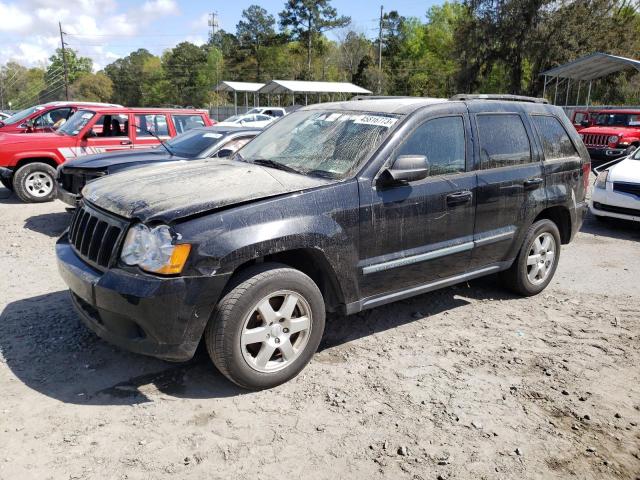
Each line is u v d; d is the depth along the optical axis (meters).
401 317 4.82
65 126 10.81
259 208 3.35
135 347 3.23
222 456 2.85
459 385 3.66
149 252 3.10
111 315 3.22
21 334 4.22
